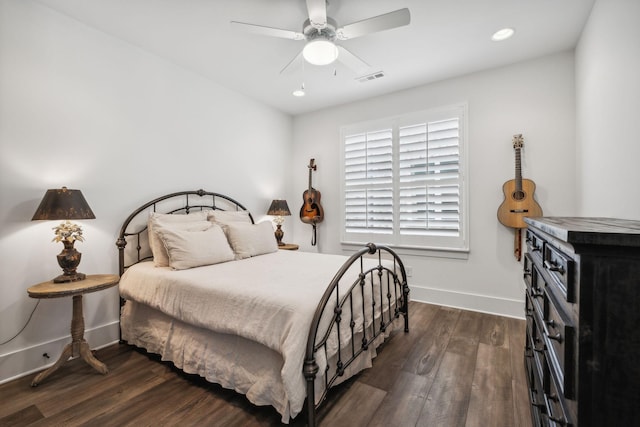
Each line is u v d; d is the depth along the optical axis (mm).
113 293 2484
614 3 1661
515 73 2881
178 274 2117
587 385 645
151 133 2756
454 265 3225
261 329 1545
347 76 3174
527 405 1637
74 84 2246
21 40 1988
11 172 1955
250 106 3807
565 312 776
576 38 2459
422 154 3346
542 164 2770
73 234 2076
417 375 1938
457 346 2326
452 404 1655
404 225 3465
